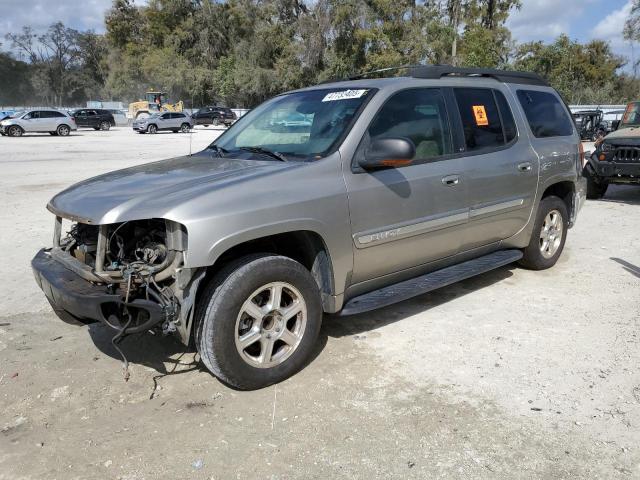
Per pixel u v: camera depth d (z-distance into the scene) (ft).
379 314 16.07
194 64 236.84
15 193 36.88
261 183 11.65
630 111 41.91
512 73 18.42
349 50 170.50
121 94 263.08
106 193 11.85
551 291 17.92
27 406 11.41
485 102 16.71
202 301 11.15
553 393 11.70
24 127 107.96
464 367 12.85
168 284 11.05
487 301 17.04
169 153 69.21
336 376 12.46
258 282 11.30
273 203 11.46
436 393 11.73
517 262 20.33
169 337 14.56
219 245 10.71
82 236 11.89
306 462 9.58
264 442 10.12
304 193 11.96
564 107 20.35
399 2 162.71
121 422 10.82
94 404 11.47
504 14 178.81
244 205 11.12
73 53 336.70
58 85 337.11
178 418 10.92
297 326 12.31
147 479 9.21
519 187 17.30
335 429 10.49
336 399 11.53
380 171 13.38
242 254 12.19
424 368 12.81
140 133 124.98
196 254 10.50
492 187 16.24
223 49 236.22
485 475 9.22
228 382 11.50
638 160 32.48
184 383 12.28
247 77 201.26
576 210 20.57
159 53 236.22
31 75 333.42
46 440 10.29
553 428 10.48
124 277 10.75
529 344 14.03
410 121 14.33
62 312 13.12
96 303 10.75
